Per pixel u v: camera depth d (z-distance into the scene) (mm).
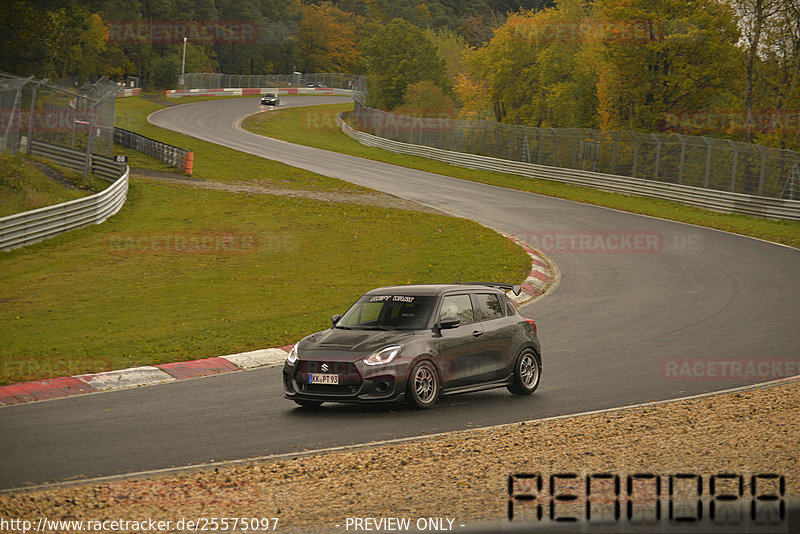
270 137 116688
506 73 138250
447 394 17859
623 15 94125
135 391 19938
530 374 19375
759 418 15820
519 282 36312
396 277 38375
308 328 28281
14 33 79938
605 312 30250
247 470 12844
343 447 14266
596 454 13422
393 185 72750
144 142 85625
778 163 65188
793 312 29547
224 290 35781
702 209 62500
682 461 12930
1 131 56875
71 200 51219
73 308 32062
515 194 69250
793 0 81062
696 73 91812
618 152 77375
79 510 10961
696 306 31016
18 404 18594
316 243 47281
